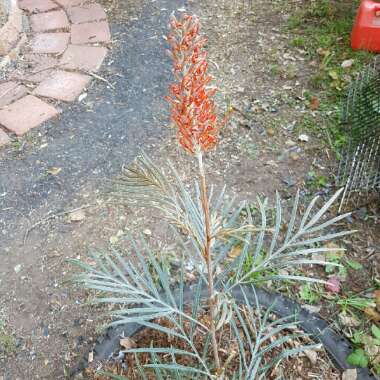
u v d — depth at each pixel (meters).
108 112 3.31
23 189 2.86
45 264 2.47
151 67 3.64
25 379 2.06
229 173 2.88
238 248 2.39
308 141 3.04
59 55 3.75
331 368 1.97
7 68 3.63
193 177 2.85
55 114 3.28
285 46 3.78
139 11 4.21
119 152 3.04
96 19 4.11
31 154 3.05
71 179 2.89
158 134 3.13
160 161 2.95
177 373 1.67
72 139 3.13
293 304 2.16
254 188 2.78
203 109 1.13
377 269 2.37
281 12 4.14
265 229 1.35
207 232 1.37
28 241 2.59
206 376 1.77
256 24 4.03
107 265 2.38
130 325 2.12
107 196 2.77
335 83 3.39
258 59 3.68
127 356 2.03
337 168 2.86
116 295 2.27
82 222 2.65
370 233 2.53
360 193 2.70
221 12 4.19
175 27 1.06
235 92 3.41
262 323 1.82
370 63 3.49
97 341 2.10
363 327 2.13
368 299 2.24
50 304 2.30
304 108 3.26
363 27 3.54
